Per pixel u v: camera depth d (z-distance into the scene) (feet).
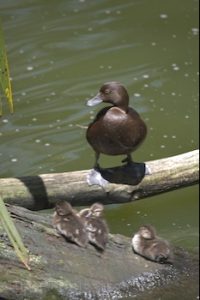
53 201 35.06
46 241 30.83
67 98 53.11
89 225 31.63
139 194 36.35
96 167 36.01
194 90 55.26
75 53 58.95
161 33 62.34
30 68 56.54
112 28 62.59
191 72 57.36
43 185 34.78
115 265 31.55
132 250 32.76
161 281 32.07
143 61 58.59
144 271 32.04
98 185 35.40
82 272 30.50
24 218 31.50
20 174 44.62
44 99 52.85
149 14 65.10
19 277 29.09
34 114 51.08
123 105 34.96
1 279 28.73
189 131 51.08
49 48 59.31
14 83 54.54
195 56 59.47
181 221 43.34
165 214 43.80
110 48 59.88
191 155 37.11
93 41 60.70
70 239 31.27
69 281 29.96
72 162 46.42
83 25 62.69
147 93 54.54
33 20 62.90
